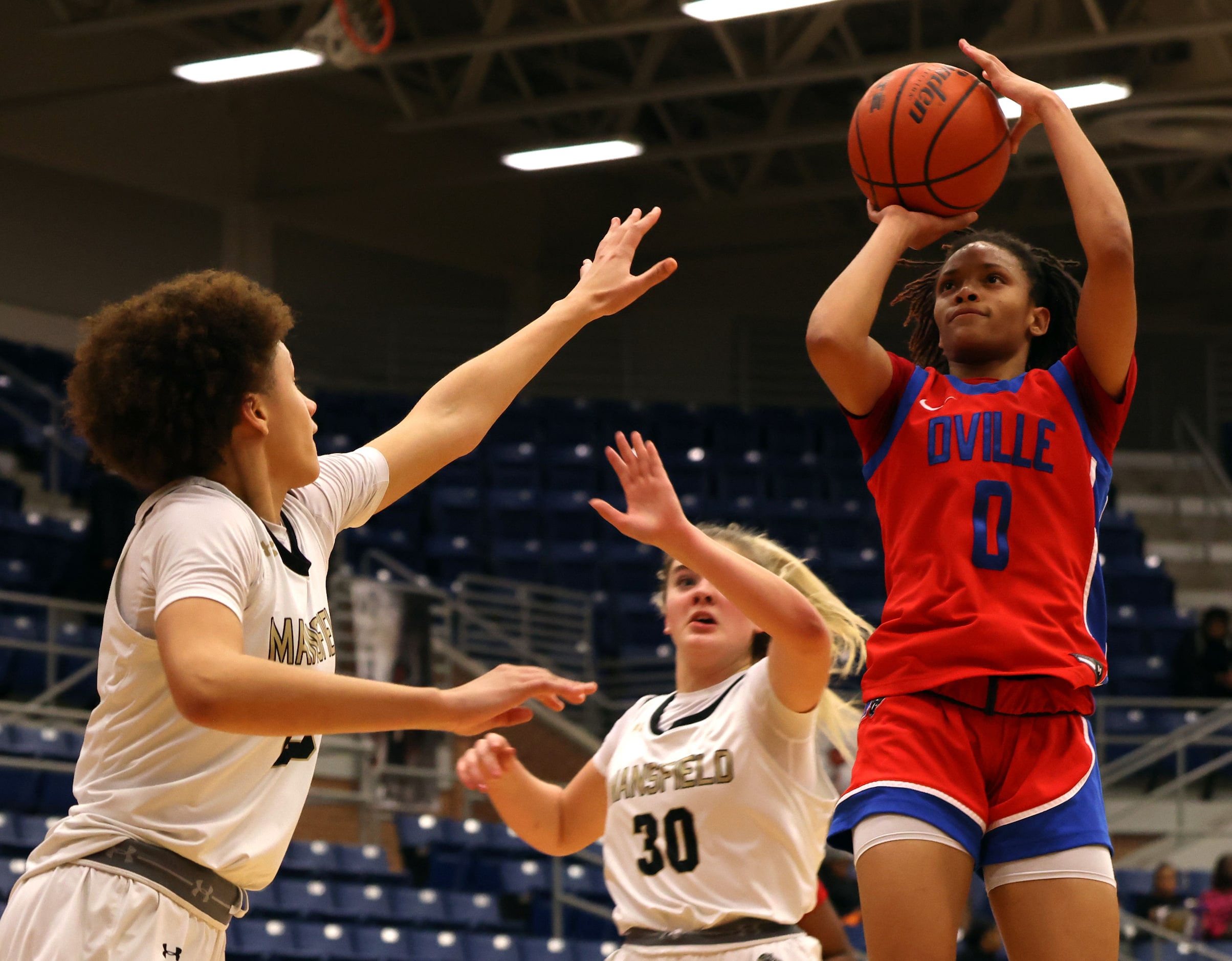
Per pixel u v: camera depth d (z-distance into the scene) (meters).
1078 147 4.21
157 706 3.36
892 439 4.26
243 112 25.80
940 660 3.93
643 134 25.20
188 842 3.34
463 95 21.44
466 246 28.50
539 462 24.47
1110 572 23.17
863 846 3.83
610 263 4.60
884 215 4.39
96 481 17.62
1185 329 28.59
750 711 4.95
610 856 5.22
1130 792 20.08
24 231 23.14
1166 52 20.95
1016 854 3.84
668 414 26.86
